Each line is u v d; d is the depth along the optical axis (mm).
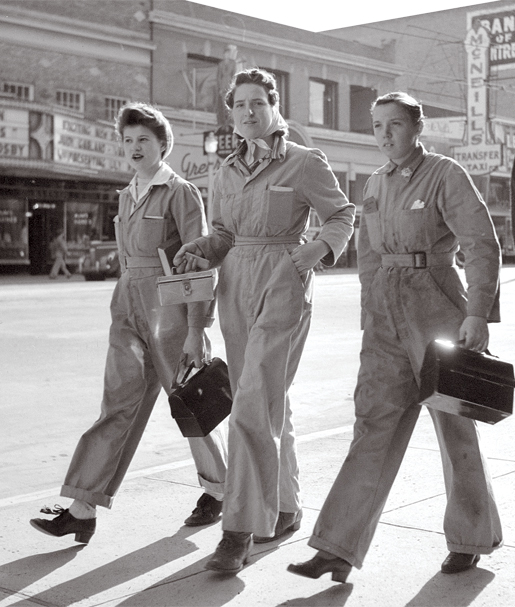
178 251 3951
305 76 37281
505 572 3502
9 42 27938
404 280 3449
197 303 3891
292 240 3764
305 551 3785
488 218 3365
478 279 3338
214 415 3828
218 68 33594
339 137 38719
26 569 3609
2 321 14438
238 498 3518
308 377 9008
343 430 6301
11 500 4664
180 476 5090
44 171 28188
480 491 3477
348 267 38906
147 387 4062
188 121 32719
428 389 3139
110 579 3492
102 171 29781
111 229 33094
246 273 3721
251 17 34719
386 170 3514
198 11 32719
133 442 4055
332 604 3209
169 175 4109
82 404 7566
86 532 3906
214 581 3453
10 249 31000
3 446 6098
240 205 3732
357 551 3309
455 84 47250
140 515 4332
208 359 4059
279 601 3244
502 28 45281
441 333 3428
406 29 48969
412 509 4309
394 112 3404
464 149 46000
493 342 11539
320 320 14758
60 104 29297
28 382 8617
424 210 3404
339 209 3785
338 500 3344
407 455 5387
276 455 3543
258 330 3617
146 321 4023
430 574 3492
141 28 31172
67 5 29125
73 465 3910
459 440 3473
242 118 3709
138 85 31281
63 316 15367
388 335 3479
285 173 3717
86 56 29766
